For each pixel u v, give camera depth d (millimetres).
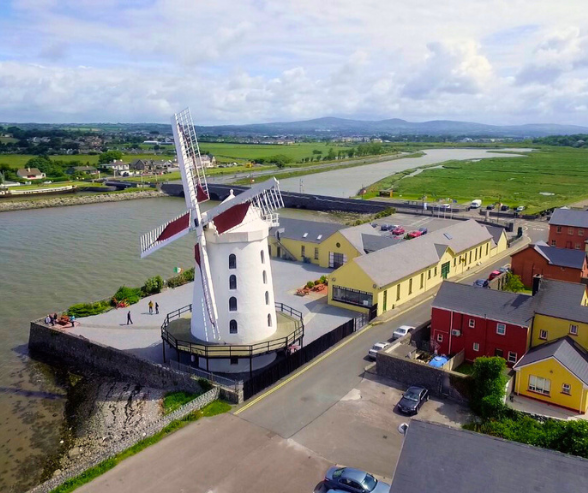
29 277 81438
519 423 36781
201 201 47656
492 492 23359
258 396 42469
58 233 113875
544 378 40531
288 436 36656
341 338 53844
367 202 143000
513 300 47625
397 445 35500
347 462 33688
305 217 139625
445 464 24719
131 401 46875
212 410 40344
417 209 134000
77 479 32375
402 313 61750
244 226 46969
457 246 77875
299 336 50031
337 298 64062
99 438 42000
